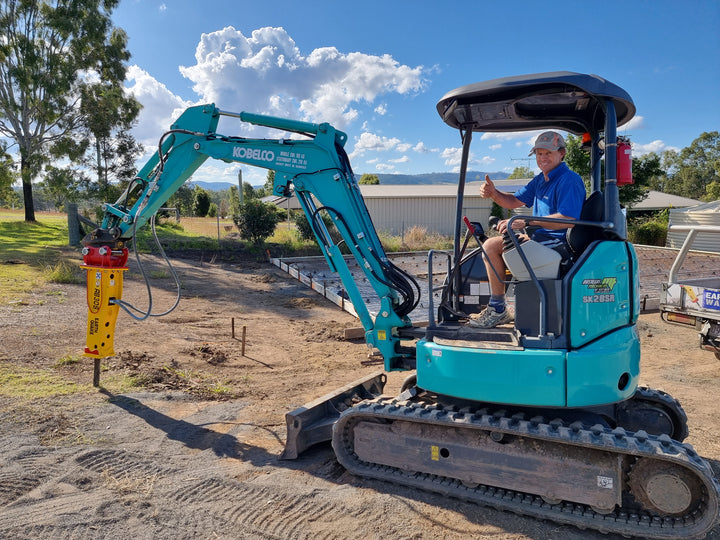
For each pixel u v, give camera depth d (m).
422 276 14.56
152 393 6.07
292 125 5.23
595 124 4.54
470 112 4.26
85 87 24.52
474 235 4.34
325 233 5.27
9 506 3.65
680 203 38.69
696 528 3.27
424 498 3.96
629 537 3.47
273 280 14.80
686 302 7.72
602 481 3.50
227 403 6.02
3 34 24.94
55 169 23.98
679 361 7.96
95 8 24.84
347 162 5.27
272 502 3.86
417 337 4.94
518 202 4.73
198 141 5.59
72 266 14.45
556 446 3.65
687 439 5.12
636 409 4.64
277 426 5.40
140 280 13.76
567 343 3.62
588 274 3.66
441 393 3.94
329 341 9.03
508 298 4.49
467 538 3.48
